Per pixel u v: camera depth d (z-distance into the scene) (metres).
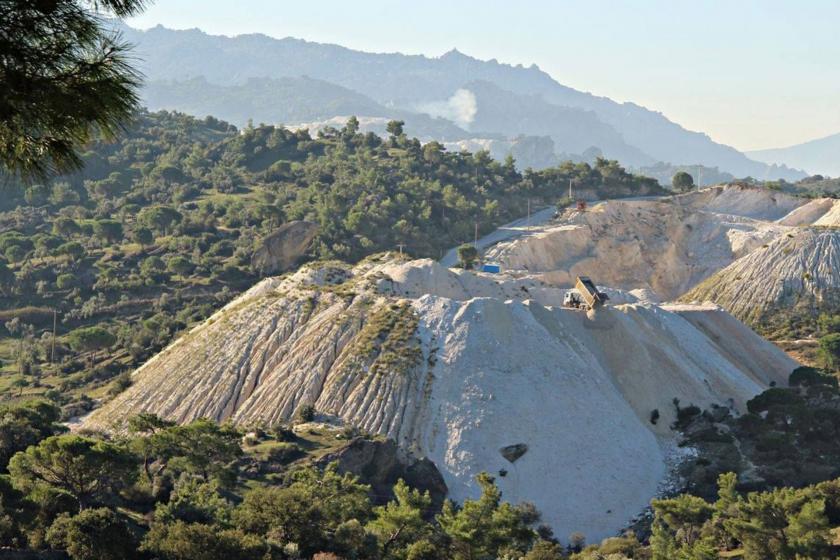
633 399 128.75
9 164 20.77
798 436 118.50
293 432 109.69
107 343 166.50
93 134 21.28
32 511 70.94
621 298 160.88
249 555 68.44
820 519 83.38
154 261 199.12
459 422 115.50
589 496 109.94
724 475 96.69
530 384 121.25
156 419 98.69
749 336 153.50
